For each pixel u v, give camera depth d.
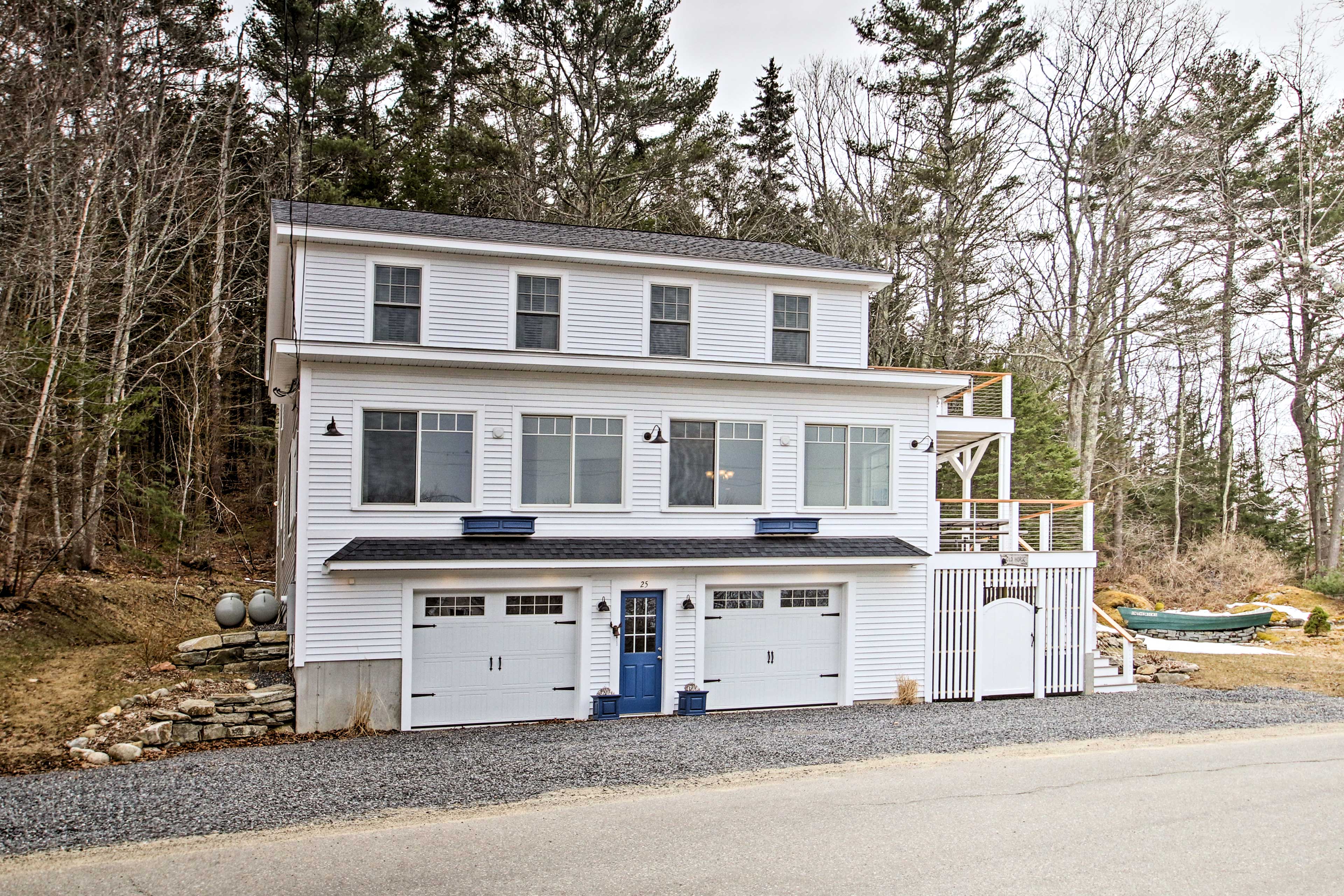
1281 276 34.16
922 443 18.67
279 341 14.73
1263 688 20.25
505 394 16.25
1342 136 33.69
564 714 16.23
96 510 20.61
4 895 7.86
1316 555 39.84
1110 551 38.47
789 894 8.01
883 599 18.12
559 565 15.41
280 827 9.76
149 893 7.93
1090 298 33.44
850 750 13.66
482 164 34.78
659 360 16.62
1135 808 10.71
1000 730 15.33
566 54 35.16
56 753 12.35
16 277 20.88
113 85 24.19
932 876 8.48
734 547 16.89
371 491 15.54
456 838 9.45
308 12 32.16
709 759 13.00
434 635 15.59
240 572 26.08
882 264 37.06
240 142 31.11
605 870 8.52
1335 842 9.56
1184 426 43.97
